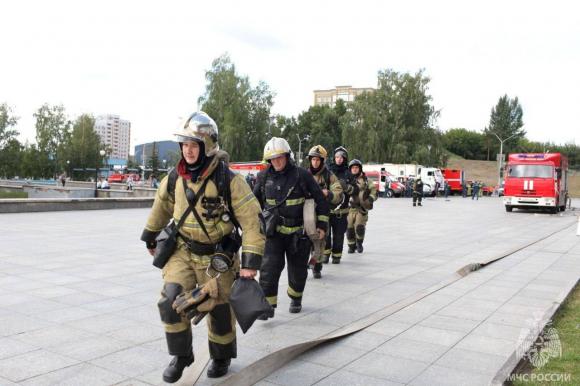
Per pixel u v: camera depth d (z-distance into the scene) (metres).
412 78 58.53
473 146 132.88
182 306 3.44
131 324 5.34
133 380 3.93
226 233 3.68
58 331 5.05
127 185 44.56
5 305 5.95
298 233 5.82
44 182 64.00
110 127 193.12
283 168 5.87
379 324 5.59
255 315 3.50
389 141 57.44
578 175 101.50
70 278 7.52
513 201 26.89
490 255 10.77
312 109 102.88
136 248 10.56
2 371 4.03
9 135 81.06
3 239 11.45
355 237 10.95
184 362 3.73
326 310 6.18
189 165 3.61
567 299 6.73
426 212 25.47
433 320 5.75
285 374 4.16
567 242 13.22
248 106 62.31
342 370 4.27
